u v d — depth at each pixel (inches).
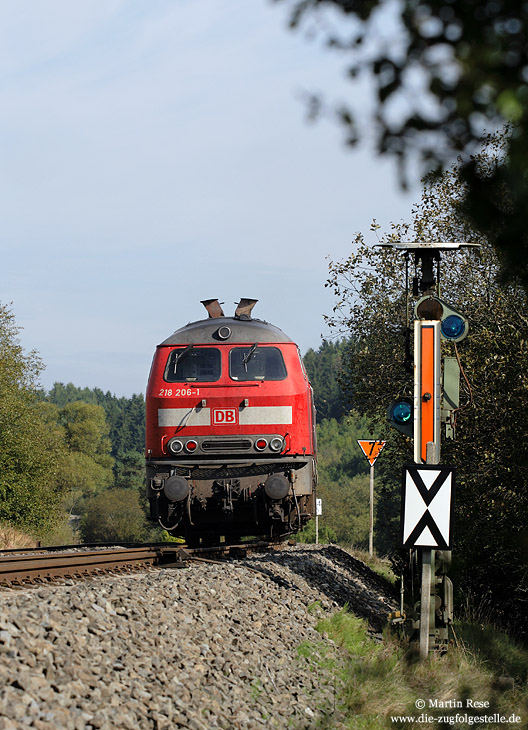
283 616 922.1
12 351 3750.0
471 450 1317.7
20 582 929.5
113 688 550.3
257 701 650.2
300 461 1424.7
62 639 590.6
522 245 245.9
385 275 1657.2
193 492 1418.6
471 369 1284.4
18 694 485.7
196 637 729.0
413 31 227.9
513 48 219.9
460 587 1390.3
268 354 1455.5
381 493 1745.8
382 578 1733.5
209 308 1552.7
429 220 1569.9
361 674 813.2
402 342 1584.6
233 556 1397.6
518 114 215.3
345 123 237.0
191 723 553.9
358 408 1705.2
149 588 828.0
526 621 1370.6
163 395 1437.0
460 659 928.9
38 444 3671.3
